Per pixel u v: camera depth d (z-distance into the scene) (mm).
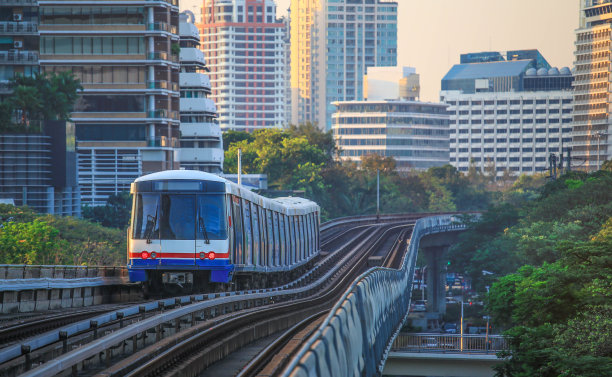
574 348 79812
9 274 84500
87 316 72000
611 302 84312
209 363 58844
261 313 84812
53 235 159750
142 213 89312
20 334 60625
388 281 93312
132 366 47656
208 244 88500
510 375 97188
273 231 119438
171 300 74500
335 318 43781
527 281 110375
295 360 33562
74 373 49281
